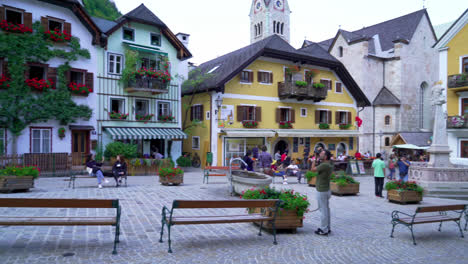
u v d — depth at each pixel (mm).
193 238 6125
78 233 6129
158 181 15703
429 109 42656
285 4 68000
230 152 24781
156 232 6414
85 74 20094
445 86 26312
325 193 6746
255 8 68938
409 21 42781
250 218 6055
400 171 14633
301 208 6660
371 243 6402
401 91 39750
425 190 14172
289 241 6207
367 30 48438
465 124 24375
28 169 10906
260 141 26297
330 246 6031
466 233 7562
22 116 17703
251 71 25703
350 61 40812
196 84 25750
